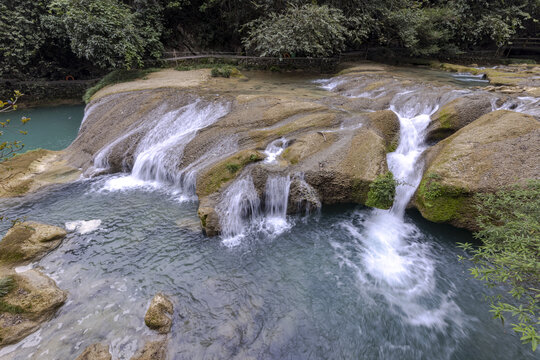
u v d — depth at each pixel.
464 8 20.09
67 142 13.79
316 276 6.21
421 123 9.74
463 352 4.76
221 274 6.21
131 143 10.78
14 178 9.58
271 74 18.53
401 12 19.05
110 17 15.20
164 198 8.96
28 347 4.63
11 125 15.63
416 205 7.67
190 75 16.75
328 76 18.12
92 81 20.19
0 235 7.32
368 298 5.72
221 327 5.07
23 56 17.70
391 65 19.84
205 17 22.02
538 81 12.64
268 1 17.47
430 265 6.46
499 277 4.14
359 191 7.85
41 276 5.86
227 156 9.02
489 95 10.13
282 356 4.66
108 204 8.64
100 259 6.55
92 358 4.38
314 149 8.62
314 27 15.84
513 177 6.43
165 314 5.14
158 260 6.55
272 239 7.24
